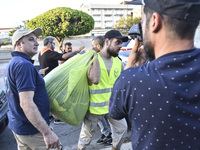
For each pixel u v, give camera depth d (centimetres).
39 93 168
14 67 155
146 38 77
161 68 70
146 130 71
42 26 1920
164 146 69
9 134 360
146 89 69
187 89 66
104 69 225
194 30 68
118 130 234
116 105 82
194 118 66
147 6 73
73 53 377
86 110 219
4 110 332
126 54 598
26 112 151
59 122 381
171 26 67
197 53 68
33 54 187
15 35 175
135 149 77
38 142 171
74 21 2039
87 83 218
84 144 233
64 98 189
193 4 60
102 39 268
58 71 194
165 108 66
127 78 74
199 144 66
